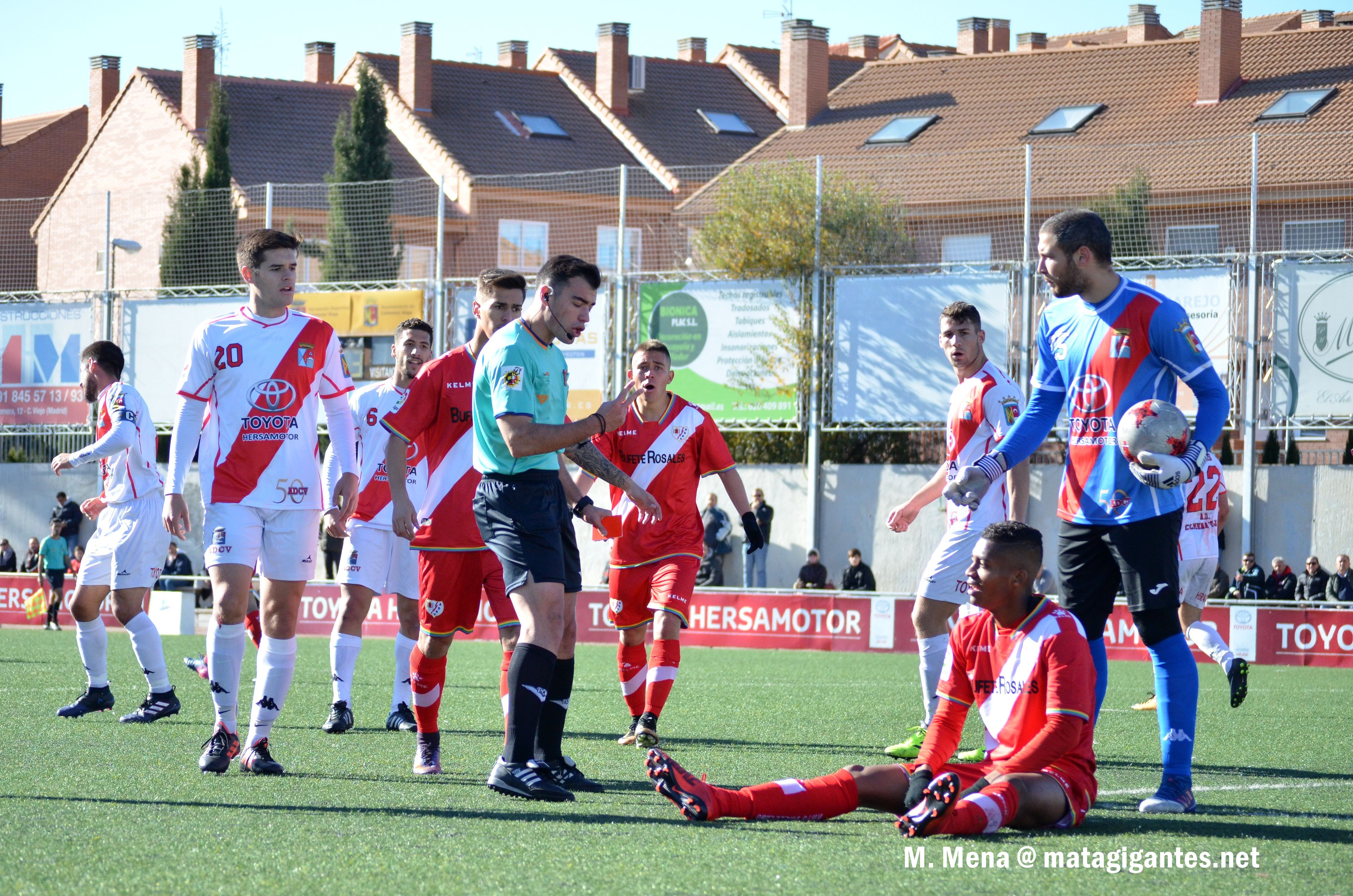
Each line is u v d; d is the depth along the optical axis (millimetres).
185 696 24578
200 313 63594
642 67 99938
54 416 65500
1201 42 75812
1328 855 11188
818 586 53969
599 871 10242
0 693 24844
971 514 18078
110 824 11875
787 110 91938
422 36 93625
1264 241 59781
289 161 92688
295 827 11844
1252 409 51281
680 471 19312
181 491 15188
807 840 11430
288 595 15320
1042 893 9805
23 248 87375
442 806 13000
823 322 56375
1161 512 13719
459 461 15836
